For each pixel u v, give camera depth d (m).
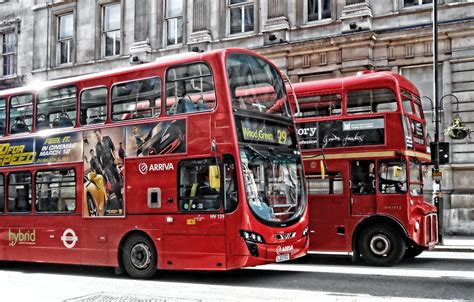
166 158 12.05
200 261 11.41
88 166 13.33
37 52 32.97
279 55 25.06
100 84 13.41
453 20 22.11
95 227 13.04
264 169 11.63
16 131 15.04
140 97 12.70
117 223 12.67
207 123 11.52
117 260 12.66
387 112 14.06
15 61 34.16
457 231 21.53
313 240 14.64
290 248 11.70
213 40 27.23
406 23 22.91
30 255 14.21
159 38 28.86
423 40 22.41
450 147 21.94
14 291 10.86
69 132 13.80
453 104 22.02
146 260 12.32
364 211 14.12
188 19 28.14
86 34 31.27
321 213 14.59
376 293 10.19
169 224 11.87
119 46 30.44
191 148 11.70
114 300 9.66
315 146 14.78
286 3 25.55
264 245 11.11
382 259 14.03
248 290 10.67
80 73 31.17
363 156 14.17
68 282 12.21
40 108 14.58
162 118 12.23
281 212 11.73
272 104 12.45
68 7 31.98
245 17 26.81
